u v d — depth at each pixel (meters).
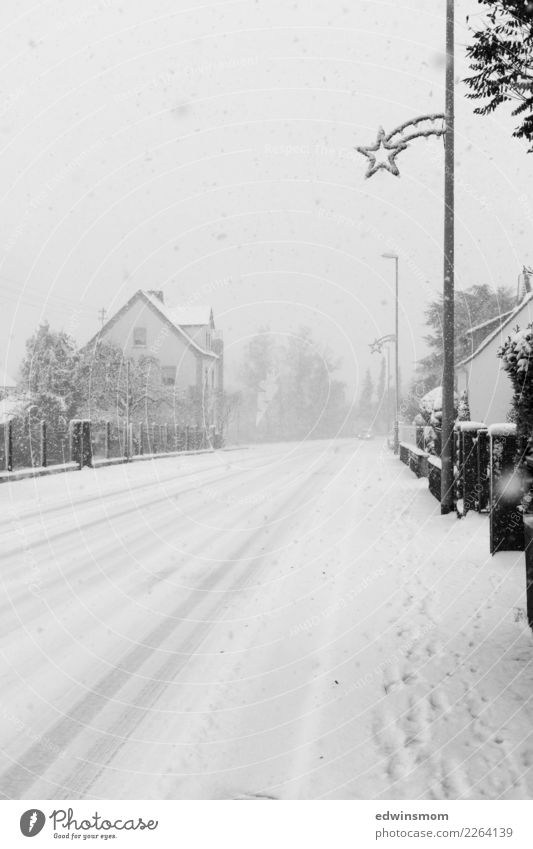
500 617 5.06
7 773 3.13
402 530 9.28
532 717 3.43
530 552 4.75
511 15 4.28
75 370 26.80
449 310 10.36
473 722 3.44
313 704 3.77
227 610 5.75
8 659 4.62
